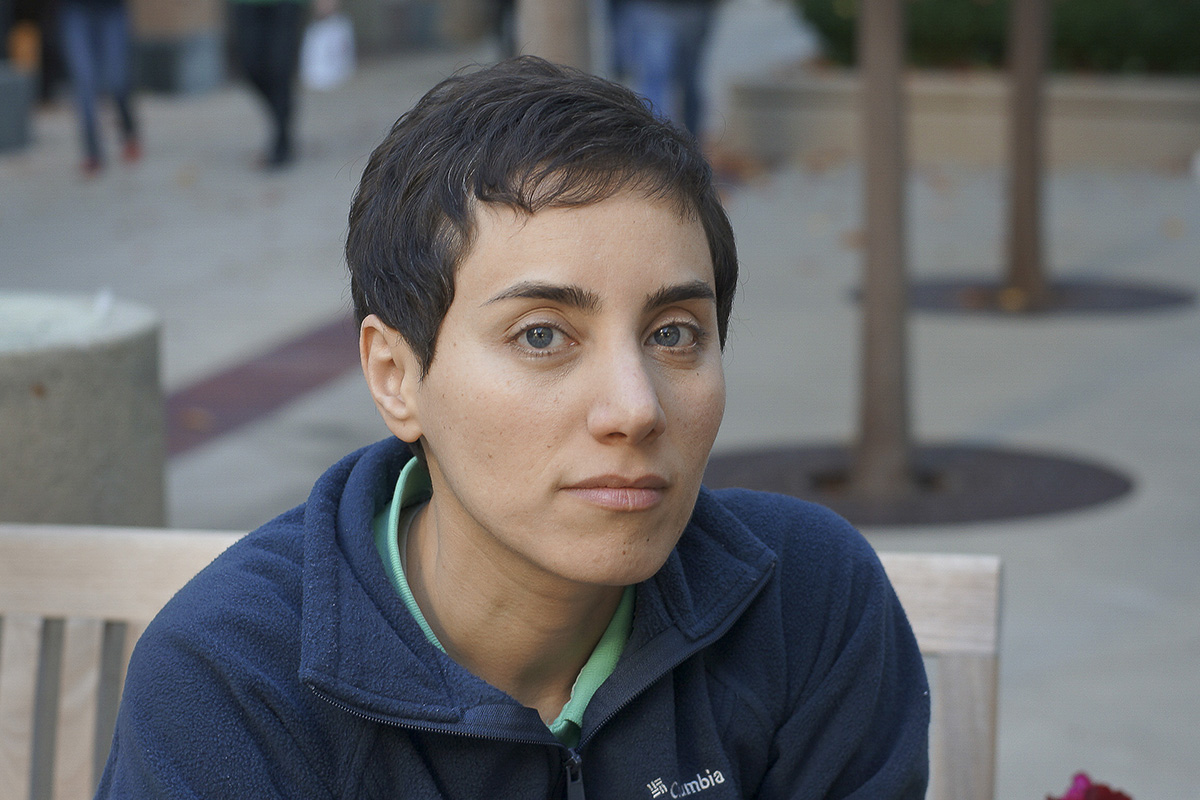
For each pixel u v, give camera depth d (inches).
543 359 50.4
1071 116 569.3
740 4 1187.9
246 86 811.4
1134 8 580.4
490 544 54.6
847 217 458.6
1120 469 227.8
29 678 79.7
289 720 54.0
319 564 56.1
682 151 52.0
